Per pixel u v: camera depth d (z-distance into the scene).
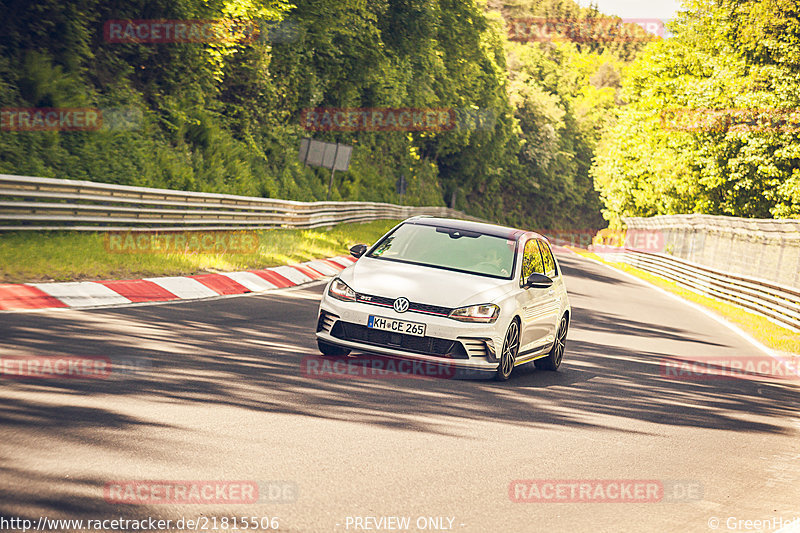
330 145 139.75
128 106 83.12
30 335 29.39
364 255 34.22
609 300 83.69
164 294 44.78
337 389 26.84
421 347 29.92
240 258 62.75
